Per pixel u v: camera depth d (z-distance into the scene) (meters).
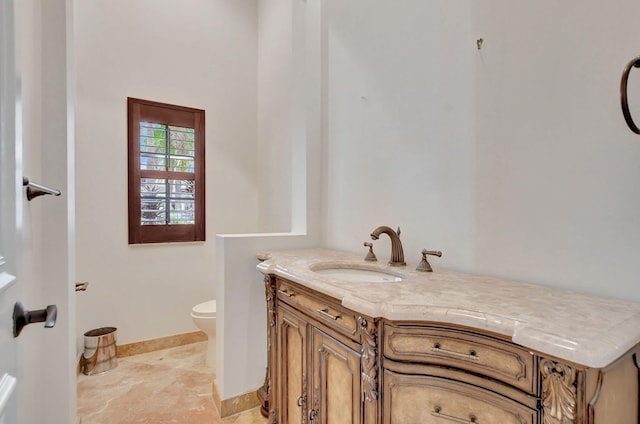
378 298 0.97
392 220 1.69
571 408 0.63
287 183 2.74
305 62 2.22
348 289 1.07
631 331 0.69
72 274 1.59
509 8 1.19
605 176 0.97
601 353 0.60
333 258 1.73
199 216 2.95
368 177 1.84
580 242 1.02
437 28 1.46
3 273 0.62
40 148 1.39
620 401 0.71
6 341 0.63
